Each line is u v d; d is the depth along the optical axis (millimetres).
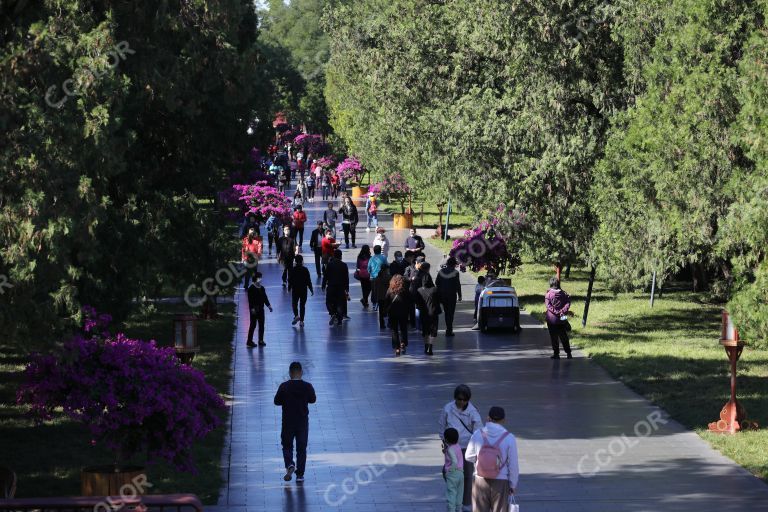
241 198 63906
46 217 21188
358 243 79625
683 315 50750
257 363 38531
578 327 47188
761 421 29609
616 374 36094
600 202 40531
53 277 21547
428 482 24297
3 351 39719
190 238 41844
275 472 25203
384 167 88188
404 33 53250
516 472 19766
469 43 47469
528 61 42250
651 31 38250
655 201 36625
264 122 45656
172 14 28297
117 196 36938
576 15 40688
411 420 30188
